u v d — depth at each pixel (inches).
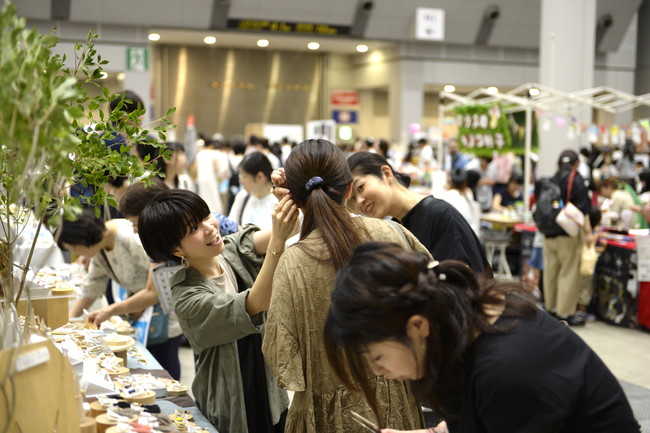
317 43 712.4
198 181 285.9
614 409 50.1
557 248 246.4
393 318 46.8
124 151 71.9
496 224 335.3
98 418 66.2
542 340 49.1
